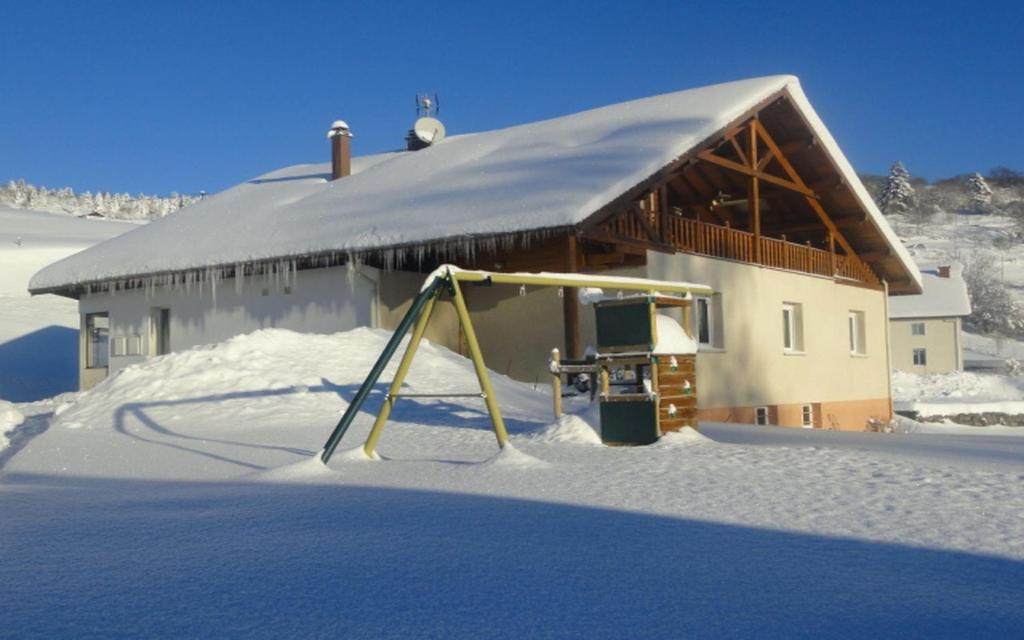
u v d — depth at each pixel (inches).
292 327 729.6
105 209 6294.3
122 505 230.7
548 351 652.1
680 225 664.4
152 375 523.2
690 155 624.1
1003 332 2817.4
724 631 122.4
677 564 158.7
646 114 723.4
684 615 129.5
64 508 227.9
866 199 806.5
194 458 336.2
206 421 447.2
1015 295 3157.0
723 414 682.2
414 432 396.2
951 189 5349.4
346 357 564.1
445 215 608.4
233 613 131.3
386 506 217.8
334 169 935.7
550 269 621.3
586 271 637.9
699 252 675.4
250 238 738.2
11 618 130.0
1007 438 420.5
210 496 241.4
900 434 454.0
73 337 1488.7
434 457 317.7
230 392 496.1
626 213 598.9
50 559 167.5
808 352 795.4
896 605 134.6
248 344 561.9
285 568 157.2
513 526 191.8
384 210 678.5
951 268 2427.4
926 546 172.6
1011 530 185.9
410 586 145.0
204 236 802.8
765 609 132.5
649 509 210.1
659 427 338.3
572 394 569.0
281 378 519.5
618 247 597.9
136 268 775.7
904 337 2335.1
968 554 166.6
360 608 133.2
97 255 860.0
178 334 802.8
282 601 137.1
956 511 204.8
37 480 299.0
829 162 754.8
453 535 183.0
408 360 311.0
